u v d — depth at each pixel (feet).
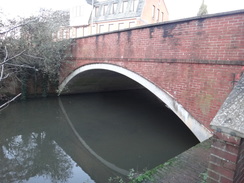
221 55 13.75
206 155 10.22
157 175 8.17
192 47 15.56
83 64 33.40
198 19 15.01
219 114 5.71
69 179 17.04
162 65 18.38
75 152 22.25
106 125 29.63
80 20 73.26
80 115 34.22
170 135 26.17
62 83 40.81
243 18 12.51
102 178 17.08
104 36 27.27
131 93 57.16
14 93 36.47
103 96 50.03
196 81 15.46
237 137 5.08
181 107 16.69
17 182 16.49
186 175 8.18
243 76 7.26
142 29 20.40
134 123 30.78
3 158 20.45
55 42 37.50
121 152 21.54
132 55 22.17
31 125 29.50
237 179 5.60
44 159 20.62
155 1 67.97
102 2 70.38
